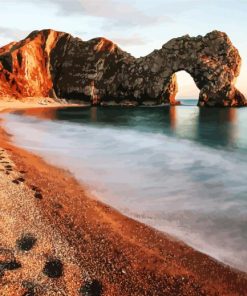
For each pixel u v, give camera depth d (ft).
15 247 31.09
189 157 76.02
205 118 198.29
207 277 28.99
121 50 353.92
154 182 55.11
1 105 248.32
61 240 33.40
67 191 48.47
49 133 113.70
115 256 31.55
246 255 32.01
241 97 309.83
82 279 27.78
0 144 79.10
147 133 123.13
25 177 52.65
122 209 42.80
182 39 320.50
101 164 67.15
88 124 152.56
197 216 40.73
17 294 25.08
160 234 36.04
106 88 340.59
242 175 60.18
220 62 306.14
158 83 323.98
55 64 364.17
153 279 28.58
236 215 40.96
